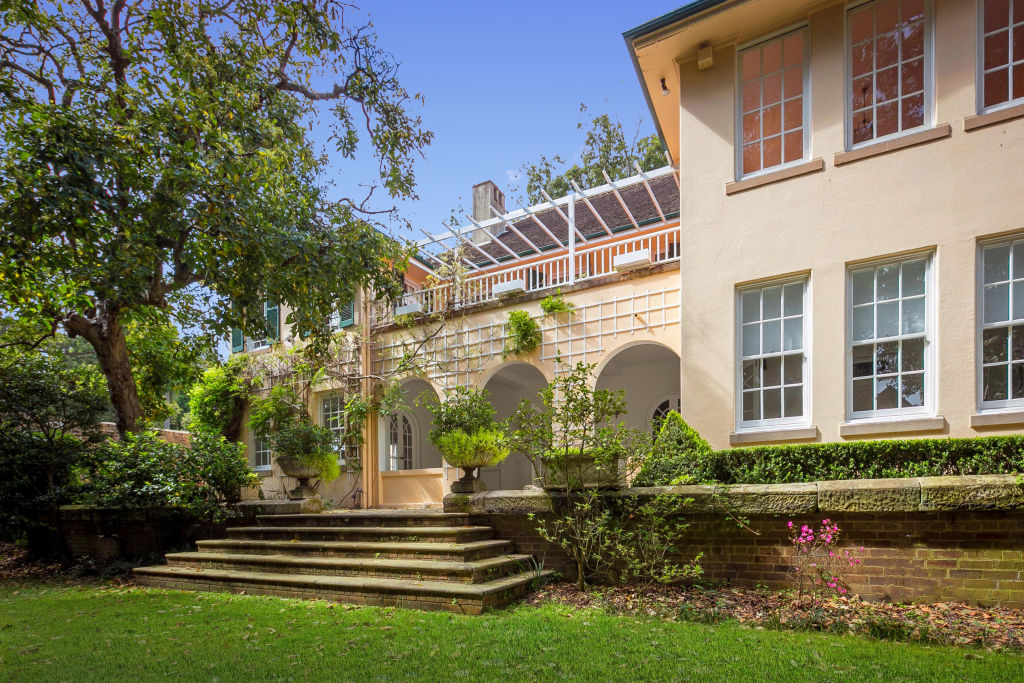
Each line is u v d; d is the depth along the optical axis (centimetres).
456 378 1206
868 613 505
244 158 925
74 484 1088
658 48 859
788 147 790
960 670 378
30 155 698
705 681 371
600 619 531
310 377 1387
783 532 586
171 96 861
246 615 596
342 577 686
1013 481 485
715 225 817
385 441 1341
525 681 377
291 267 955
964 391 646
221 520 941
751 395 779
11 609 677
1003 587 496
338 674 399
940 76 696
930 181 686
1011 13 676
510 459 1616
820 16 769
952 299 662
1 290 846
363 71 1181
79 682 398
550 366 1096
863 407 710
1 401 1030
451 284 1264
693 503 611
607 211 1581
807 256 747
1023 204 636
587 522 634
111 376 1165
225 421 1488
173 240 870
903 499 523
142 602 693
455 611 573
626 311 1024
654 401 1357
